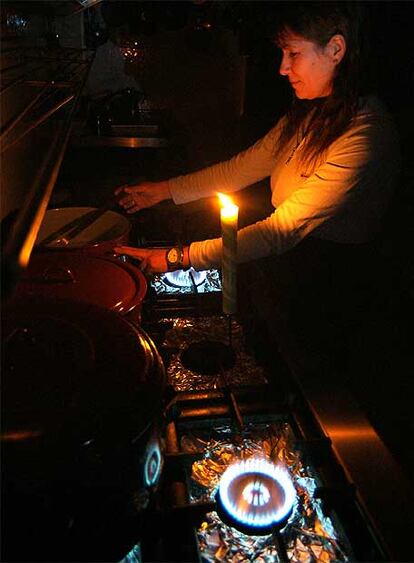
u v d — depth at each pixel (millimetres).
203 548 829
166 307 1489
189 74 3287
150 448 650
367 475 946
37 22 1615
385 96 2141
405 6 1985
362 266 1626
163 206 2133
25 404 600
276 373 1249
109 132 2330
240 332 1414
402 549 822
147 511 692
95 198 2035
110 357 688
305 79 1282
